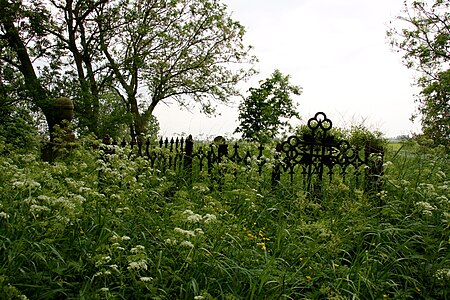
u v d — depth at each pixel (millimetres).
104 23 21938
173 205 6375
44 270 4180
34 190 5156
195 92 24406
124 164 7102
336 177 7602
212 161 8422
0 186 5441
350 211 6086
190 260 4223
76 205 4633
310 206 6582
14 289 3416
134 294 4043
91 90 21922
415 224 5945
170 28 23141
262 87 26500
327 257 5254
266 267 4414
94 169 7281
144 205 6195
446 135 18578
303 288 4562
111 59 22406
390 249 5441
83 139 8734
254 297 4203
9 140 13094
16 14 20141
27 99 19594
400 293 4738
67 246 4500
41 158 9633
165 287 4090
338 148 7879
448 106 19625
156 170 7941
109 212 5449
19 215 4613
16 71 20828
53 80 21219
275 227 6160
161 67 22953
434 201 6984
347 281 4664
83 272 4227
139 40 22578
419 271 5172
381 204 7152
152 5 22438
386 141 15156
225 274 4414
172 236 4453
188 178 8375
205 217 4508
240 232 5465
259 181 7887
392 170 8914
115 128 20312
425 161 9688
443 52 21109
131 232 5086
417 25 21234
